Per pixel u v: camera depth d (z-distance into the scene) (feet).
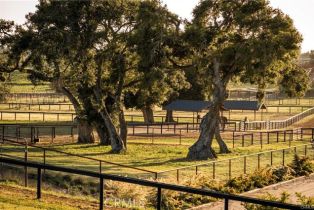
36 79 172.24
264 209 53.72
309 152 152.56
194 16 153.17
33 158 134.62
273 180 98.73
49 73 170.60
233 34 150.92
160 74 150.92
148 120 273.33
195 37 146.30
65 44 161.38
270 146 177.27
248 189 91.20
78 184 87.25
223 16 152.76
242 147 175.52
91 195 76.43
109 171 116.26
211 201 76.89
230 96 487.61
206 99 282.97
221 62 150.71
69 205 51.88
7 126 199.31
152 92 178.19
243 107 286.87
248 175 95.96
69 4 158.71
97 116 176.35
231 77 162.30
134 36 151.64
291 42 141.38
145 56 152.25
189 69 160.04
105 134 180.34
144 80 153.17
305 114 309.63
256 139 201.98
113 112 165.99
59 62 166.20
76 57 163.32
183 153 161.07
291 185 97.76
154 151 165.37
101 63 165.37
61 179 90.12
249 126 243.60
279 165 111.96
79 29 162.20
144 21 150.30
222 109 161.27
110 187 81.76
